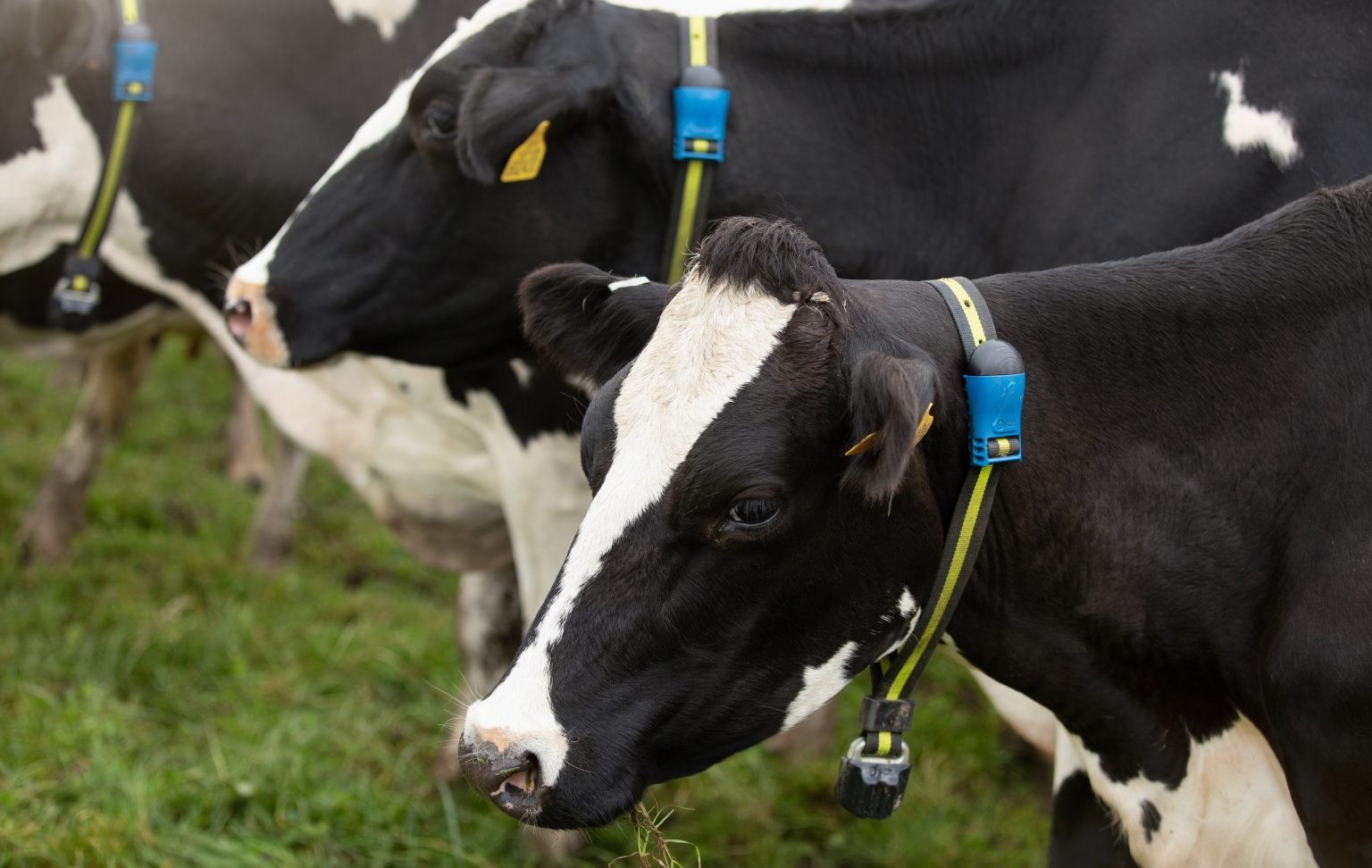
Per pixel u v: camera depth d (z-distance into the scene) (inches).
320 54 160.2
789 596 93.6
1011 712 140.9
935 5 138.2
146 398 317.4
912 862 173.6
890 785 102.3
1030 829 181.5
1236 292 101.2
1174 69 131.6
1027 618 103.4
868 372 82.7
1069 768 124.5
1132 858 118.6
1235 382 100.2
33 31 153.9
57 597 217.6
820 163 139.2
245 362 180.7
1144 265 103.6
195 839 159.2
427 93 132.5
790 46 139.3
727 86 137.6
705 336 90.7
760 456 88.4
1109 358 100.3
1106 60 134.0
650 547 91.2
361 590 239.8
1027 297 101.3
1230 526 100.3
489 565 184.2
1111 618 102.0
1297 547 99.0
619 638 92.3
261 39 159.9
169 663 203.3
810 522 91.4
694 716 95.6
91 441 234.5
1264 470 99.8
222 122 161.0
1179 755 107.5
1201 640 102.5
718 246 92.0
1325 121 127.7
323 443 182.7
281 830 165.3
